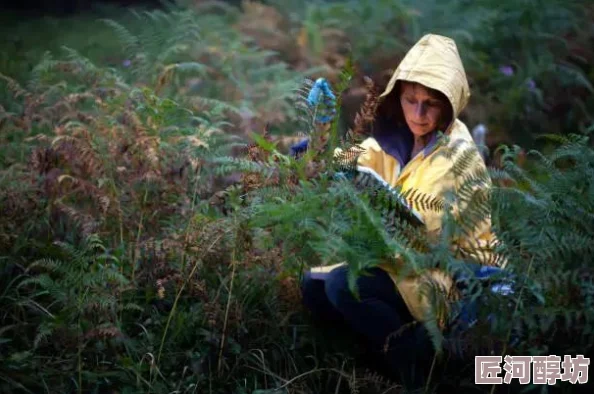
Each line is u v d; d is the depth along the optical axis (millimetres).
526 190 4223
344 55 8203
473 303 3826
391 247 3592
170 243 4148
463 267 3705
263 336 4277
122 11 10367
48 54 5941
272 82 7273
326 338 4422
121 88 5422
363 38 8242
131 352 4152
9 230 4500
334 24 8508
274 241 4207
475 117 7434
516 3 8508
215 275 4340
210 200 4352
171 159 4570
